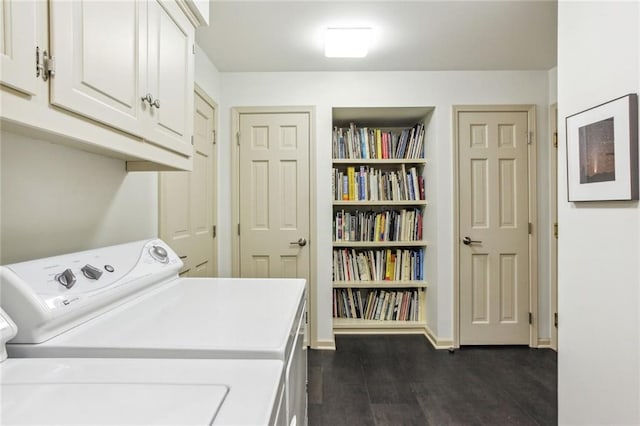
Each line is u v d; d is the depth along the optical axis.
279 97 2.72
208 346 0.73
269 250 2.76
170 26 1.18
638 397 1.09
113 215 1.35
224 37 2.15
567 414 1.40
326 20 1.96
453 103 2.70
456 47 2.30
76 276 0.88
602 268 1.23
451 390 2.08
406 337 2.92
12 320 0.72
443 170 2.71
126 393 0.56
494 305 2.73
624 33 1.13
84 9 0.74
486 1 1.78
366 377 2.24
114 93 0.85
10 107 0.57
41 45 0.63
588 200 1.27
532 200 2.71
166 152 1.17
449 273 2.73
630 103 1.09
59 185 1.06
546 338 2.73
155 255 1.30
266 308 1.02
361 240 2.98
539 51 2.37
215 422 0.49
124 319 0.91
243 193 2.75
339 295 3.08
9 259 0.89
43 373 0.64
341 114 2.91
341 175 2.96
